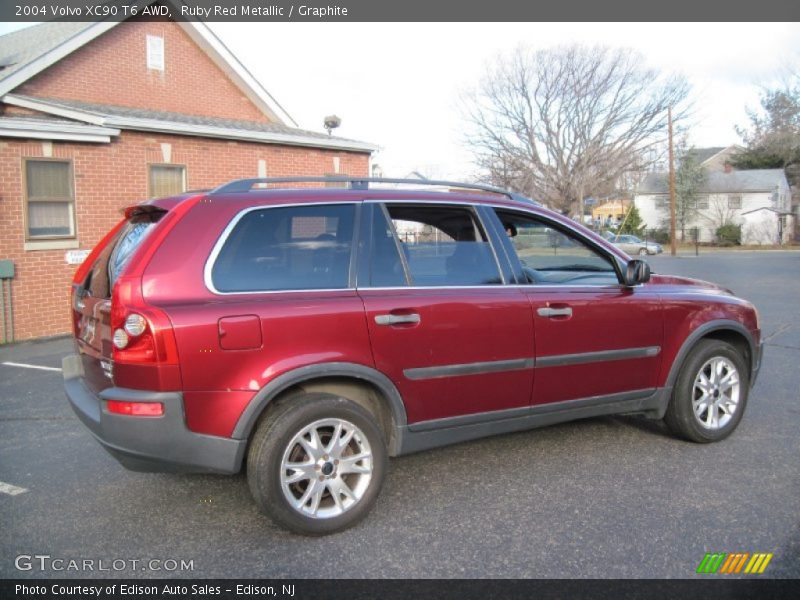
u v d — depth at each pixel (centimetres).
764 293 1520
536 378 420
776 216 5391
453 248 412
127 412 323
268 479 336
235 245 351
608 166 3606
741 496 396
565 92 3475
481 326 397
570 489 410
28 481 440
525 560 326
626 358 452
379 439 366
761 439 500
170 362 321
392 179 419
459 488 414
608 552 332
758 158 6181
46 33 1499
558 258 448
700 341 488
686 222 5553
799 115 5762
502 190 452
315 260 369
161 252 336
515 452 476
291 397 355
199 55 1543
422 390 383
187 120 1298
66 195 1105
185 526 370
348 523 358
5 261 1025
